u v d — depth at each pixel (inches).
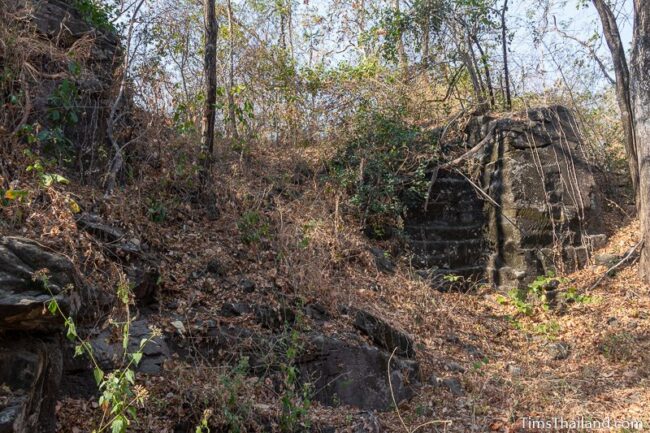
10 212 208.5
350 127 436.8
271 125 447.5
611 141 531.8
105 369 197.6
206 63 340.5
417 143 441.4
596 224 438.6
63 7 319.6
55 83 289.3
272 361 226.4
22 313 148.1
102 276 215.8
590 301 388.5
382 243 409.7
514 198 422.0
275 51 480.4
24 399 141.4
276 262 292.0
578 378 303.0
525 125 437.7
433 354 301.7
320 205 382.3
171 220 298.8
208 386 201.3
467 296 396.8
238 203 338.6
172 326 225.8
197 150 340.2
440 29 501.7
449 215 438.9
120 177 295.3
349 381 241.3
